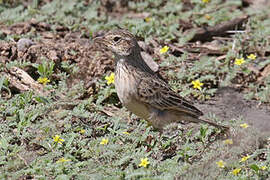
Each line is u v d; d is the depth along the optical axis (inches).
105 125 489.1
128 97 468.8
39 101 512.4
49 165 421.4
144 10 726.5
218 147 462.0
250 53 644.7
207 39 669.3
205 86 589.9
